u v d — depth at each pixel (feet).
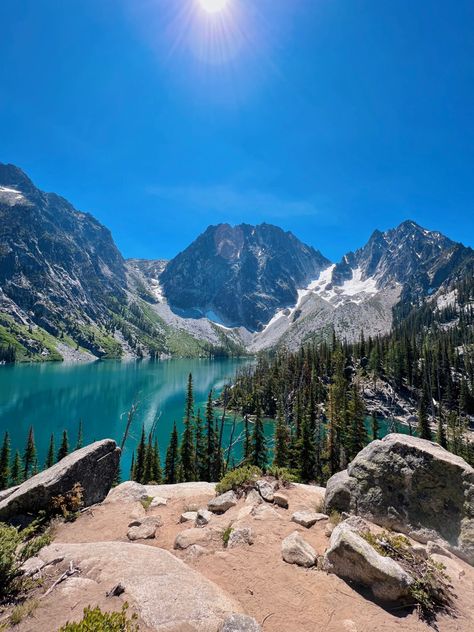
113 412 356.18
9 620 17.10
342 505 33.17
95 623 14.66
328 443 173.17
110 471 47.50
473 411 301.02
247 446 173.27
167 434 288.30
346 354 422.82
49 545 26.30
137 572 21.30
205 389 520.42
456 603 20.42
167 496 44.11
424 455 31.35
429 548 26.96
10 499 38.42
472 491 28.55
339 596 20.62
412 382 357.61
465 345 464.24
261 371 452.35
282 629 18.06
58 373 611.06
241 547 26.81
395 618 18.89
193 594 19.45
